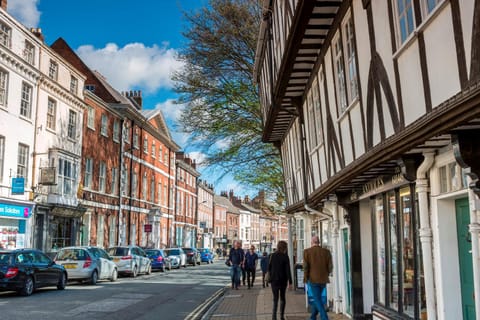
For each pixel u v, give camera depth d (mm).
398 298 8133
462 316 6258
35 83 24328
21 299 14492
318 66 11203
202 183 67812
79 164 28484
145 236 40469
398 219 8164
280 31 12969
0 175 21562
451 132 5023
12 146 22328
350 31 8586
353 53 8336
